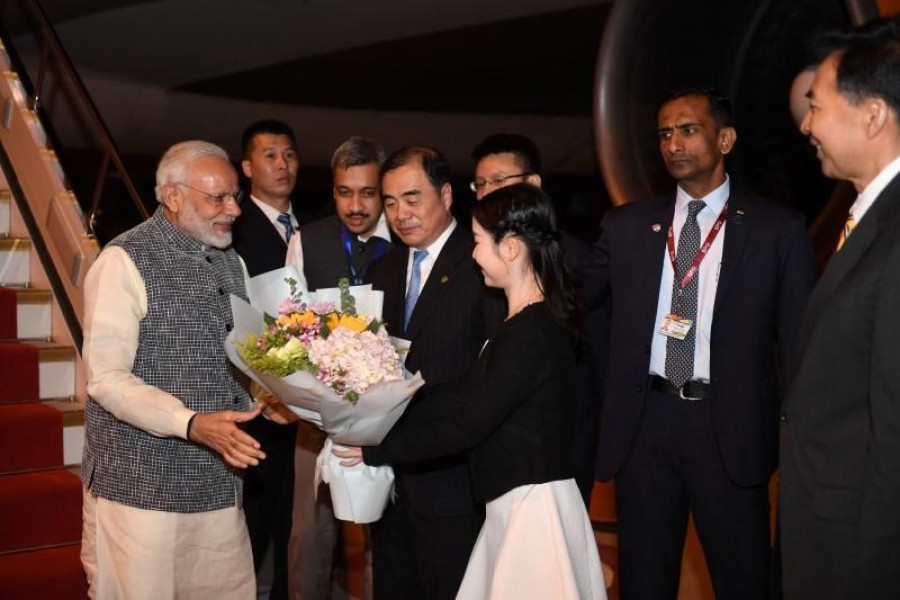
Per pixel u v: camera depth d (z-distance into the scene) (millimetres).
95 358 2539
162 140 8289
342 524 3982
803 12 4723
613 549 4125
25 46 7930
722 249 2797
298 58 7863
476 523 2686
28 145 4387
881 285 1921
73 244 3979
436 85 7867
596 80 4578
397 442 2477
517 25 7426
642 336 2824
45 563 3330
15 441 3627
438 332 2717
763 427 2725
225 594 2709
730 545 2762
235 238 3686
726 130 2842
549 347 2348
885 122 1976
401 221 2760
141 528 2578
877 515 1918
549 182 8000
